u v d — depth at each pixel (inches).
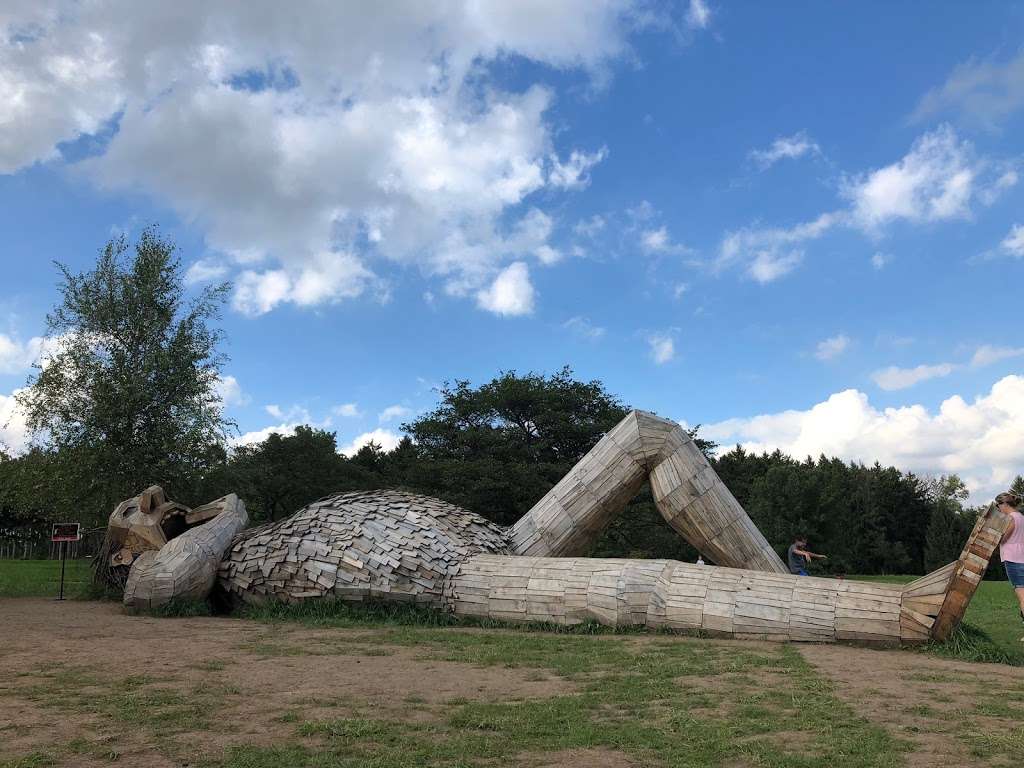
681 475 567.2
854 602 393.1
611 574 443.2
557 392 1492.4
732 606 410.6
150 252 846.5
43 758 192.9
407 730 223.3
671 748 209.3
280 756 197.0
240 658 336.5
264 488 1916.8
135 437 799.1
